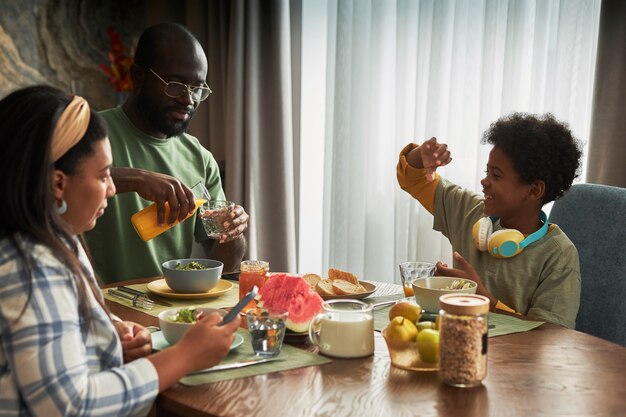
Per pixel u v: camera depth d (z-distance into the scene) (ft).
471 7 8.82
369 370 3.80
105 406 3.13
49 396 2.99
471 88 8.92
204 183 7.57
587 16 7.98
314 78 10.51
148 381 3.29
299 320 4.31
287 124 10.27
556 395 3.49
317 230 10.78
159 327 4.53
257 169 10.52
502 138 5.78
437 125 9.15
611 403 3.40
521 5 8.38
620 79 7.49
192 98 6.83
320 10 10.37
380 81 9.77
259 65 10.46
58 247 3.21
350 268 10.05
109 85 11.95
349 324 3.99
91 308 3.36
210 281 5.39
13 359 3.00
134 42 12.29
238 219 6.13
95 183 3.44
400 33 9.40
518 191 5.74
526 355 4.15
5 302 3.03
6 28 10.46
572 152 5.90
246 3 10.34
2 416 3.06
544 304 5.48
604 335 6.15
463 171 9.00
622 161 7.55
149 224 5.44
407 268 5.29
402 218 9.64
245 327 4.59
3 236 3.16
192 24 10.91
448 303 3.59
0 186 3.17
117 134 6.95
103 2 11.75
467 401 3.37
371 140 9.85
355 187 9.99
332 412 3.19
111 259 6.84
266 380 3.60
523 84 8.52
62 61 11.26
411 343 3.82
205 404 3.26
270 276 4.83
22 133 3.19
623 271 6.05
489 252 5.89
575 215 6.47
